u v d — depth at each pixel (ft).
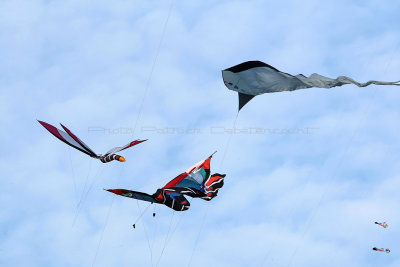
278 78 181.16
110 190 167.63
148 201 178.70
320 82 181.68
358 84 176.04
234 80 185.88
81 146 184.85
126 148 186.60
